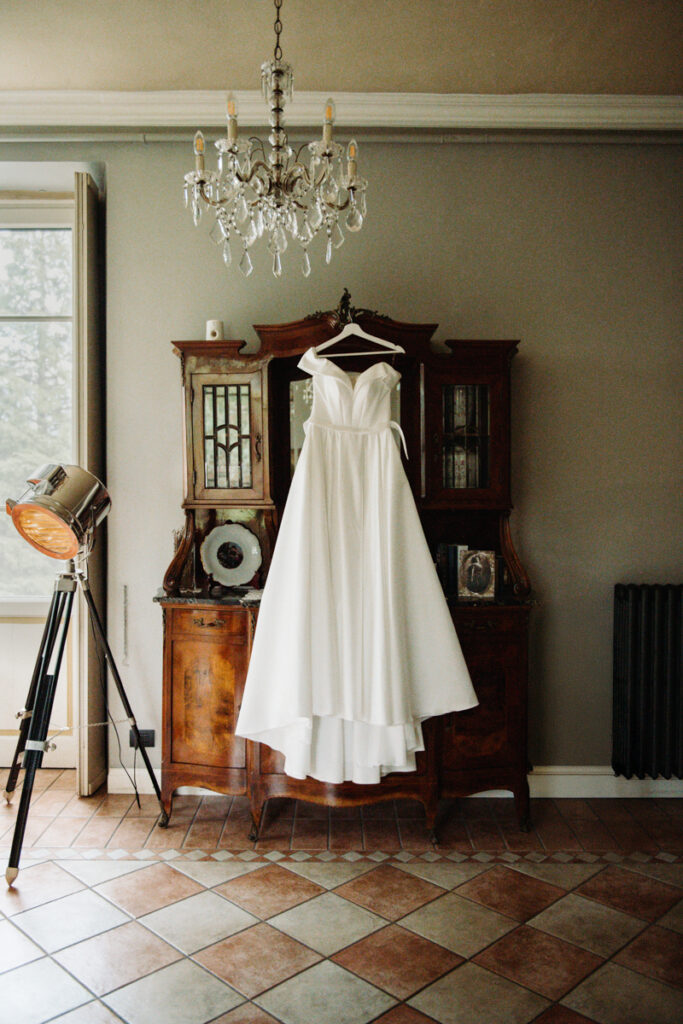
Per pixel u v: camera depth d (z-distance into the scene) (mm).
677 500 3541
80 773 3457
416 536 2988
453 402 3273
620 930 2434
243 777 3098
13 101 3348
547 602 3529
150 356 3500
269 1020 2012
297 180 2096
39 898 2607
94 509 2926
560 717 3543
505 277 3494
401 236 3479
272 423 3365
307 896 2633
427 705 2947
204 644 3127
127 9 2691
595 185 3494
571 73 3154
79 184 3355
